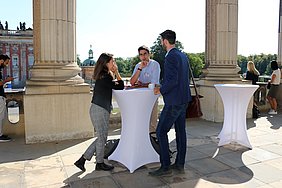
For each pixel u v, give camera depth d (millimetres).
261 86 9250
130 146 3951
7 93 5836
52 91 5375
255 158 4434
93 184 3477
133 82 4578
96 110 3727
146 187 3395
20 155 4598
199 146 5105
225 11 7547
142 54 4648
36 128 5312
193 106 4098
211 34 7863
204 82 7828
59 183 3510
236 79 7609
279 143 5285
